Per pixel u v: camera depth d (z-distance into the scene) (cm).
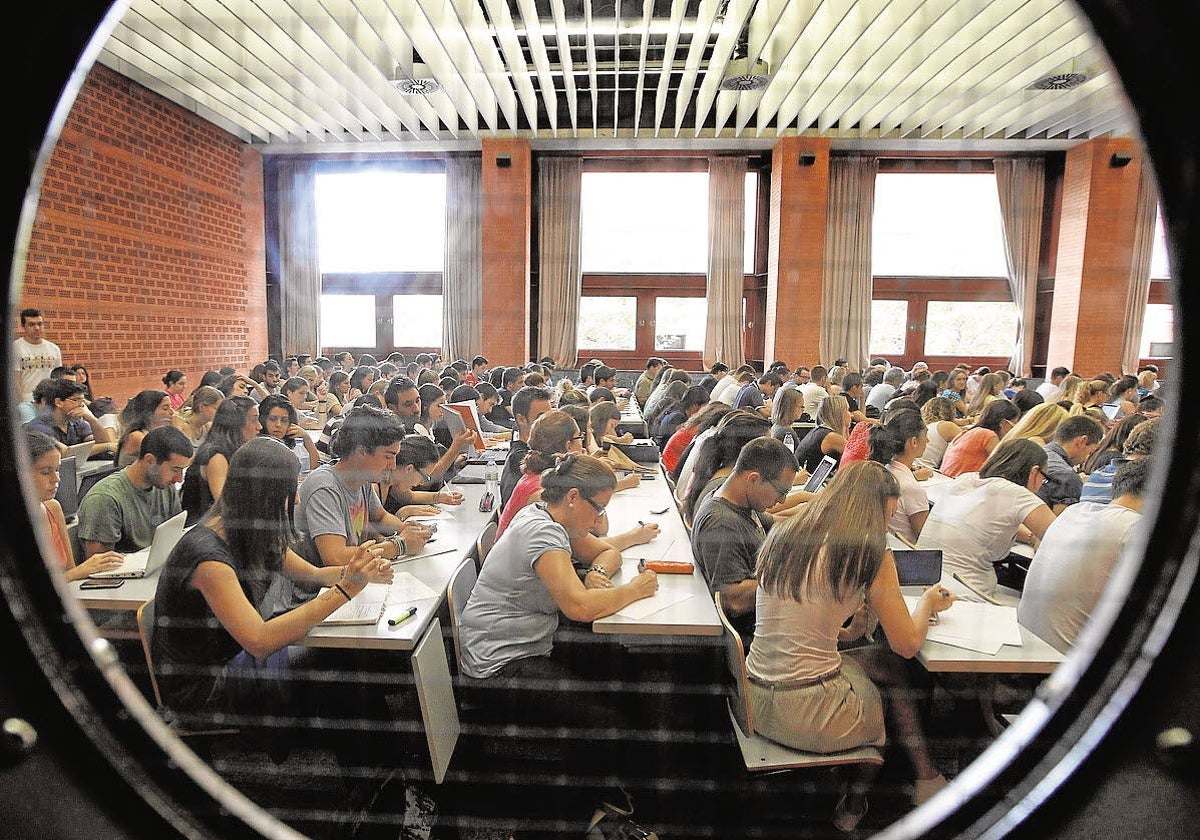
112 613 121
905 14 355
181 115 293
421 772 126
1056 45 249
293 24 349
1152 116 40
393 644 129
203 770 49
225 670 116
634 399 323
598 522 163
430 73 416
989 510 152
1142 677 42
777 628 120
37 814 45
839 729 112
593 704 126
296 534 151
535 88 598
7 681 45
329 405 225
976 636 127
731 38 445
